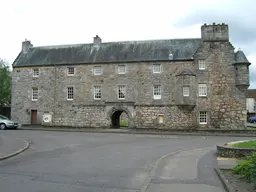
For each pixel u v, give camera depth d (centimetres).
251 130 2898
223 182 803
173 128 3238
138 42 3653
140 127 3319
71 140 2112
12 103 3750
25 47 3972
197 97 3247
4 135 2425
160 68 3359
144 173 973
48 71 3662
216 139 2339
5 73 4922
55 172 970
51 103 3606
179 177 899
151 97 3334
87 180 859
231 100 3222
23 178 875
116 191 742
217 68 3266
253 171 752
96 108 3466
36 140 2077
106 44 3731
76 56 3659
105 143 1942
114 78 3450
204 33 3328
